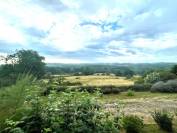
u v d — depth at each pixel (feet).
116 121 16.97
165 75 103.96
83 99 15.71
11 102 14.33
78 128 14.42
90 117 15.17
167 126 29.55
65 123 14.79
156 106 49.34
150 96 72.74
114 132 15.48
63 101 15.35
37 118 14.60
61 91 16.53
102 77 143.74
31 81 15.29
